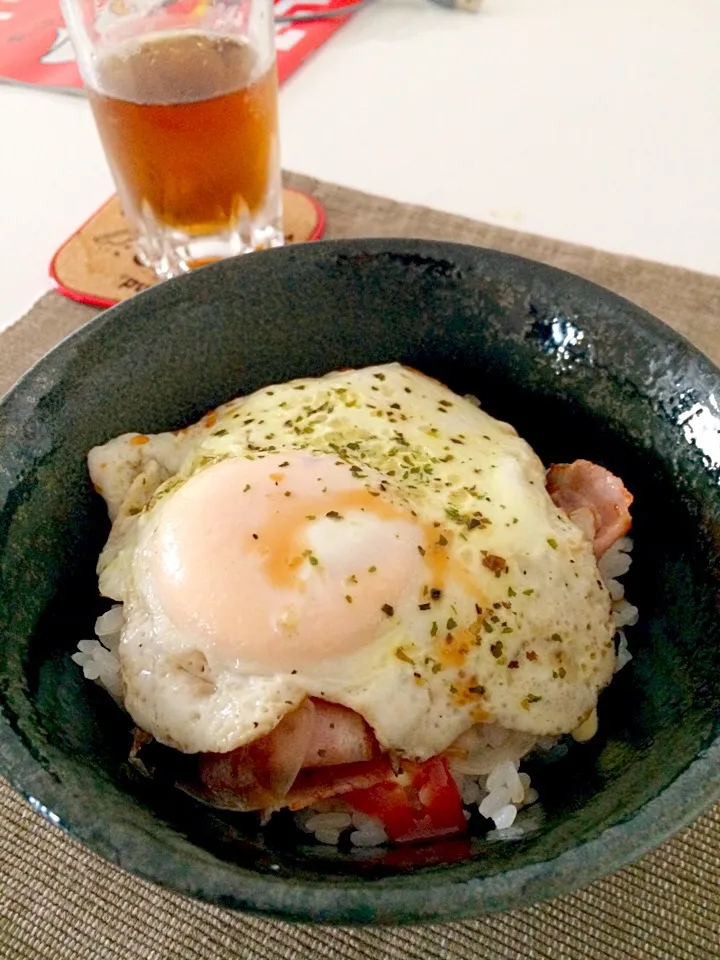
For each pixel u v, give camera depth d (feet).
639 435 0.68
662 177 1.11
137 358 0.69
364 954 0.55
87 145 1.21
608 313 0.68
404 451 0.66
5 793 0.62
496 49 1.37
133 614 0.60
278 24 1.41
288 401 0.71
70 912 0.58
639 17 1.44
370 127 1.21
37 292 0.99
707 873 0.58
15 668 0.52
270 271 0.72
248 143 0.90
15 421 0.61
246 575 0.57
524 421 0.78
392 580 0.57
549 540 0.62
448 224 1.04
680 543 0.64
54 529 0.62
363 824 0.58
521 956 0.55
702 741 0.48
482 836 0.55
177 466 0.69
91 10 0.86
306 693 0.55
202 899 0.40
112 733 0.58
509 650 0.58
